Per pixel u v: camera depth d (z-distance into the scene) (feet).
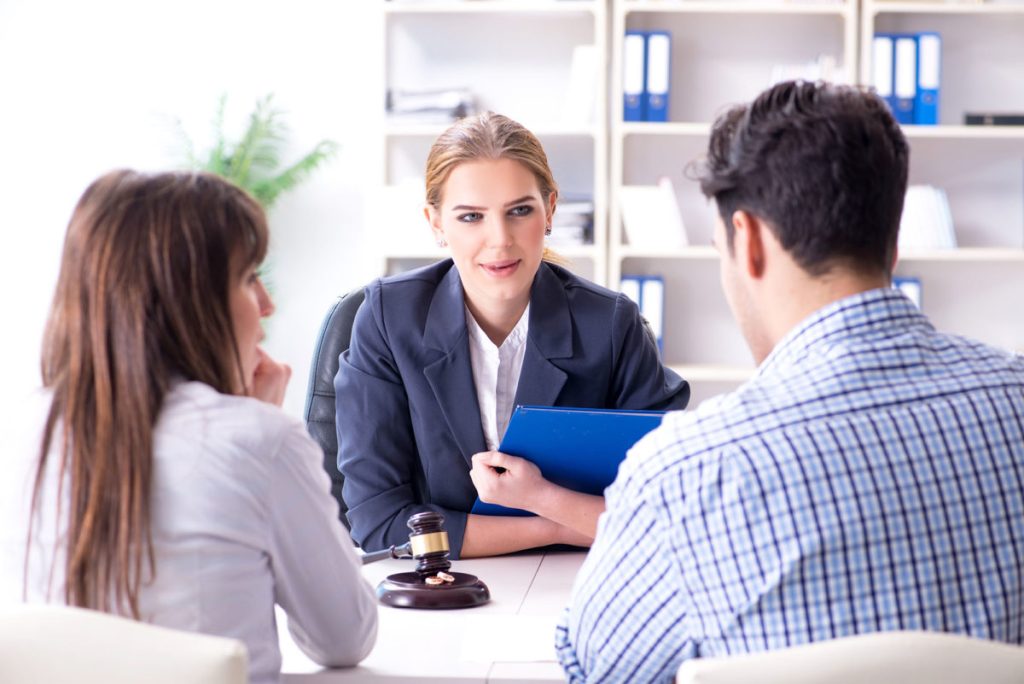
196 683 3.22
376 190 13.65
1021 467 3.43
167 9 15.33
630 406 6.31
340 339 7.34
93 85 15.48
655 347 6.81
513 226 5.81
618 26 13.42
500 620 4.82
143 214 3.70
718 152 3.71
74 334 3.67
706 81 14.21
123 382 3.62
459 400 6.12
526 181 5.78
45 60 15.51
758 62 14.15
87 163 15.58
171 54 15.37
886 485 3.32
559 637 4.02
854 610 3.31
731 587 3.38
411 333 6.14
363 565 5.83
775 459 3.33
